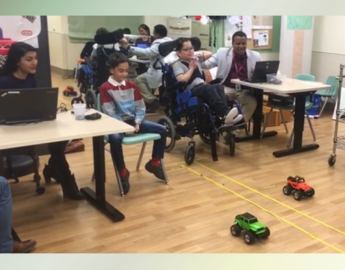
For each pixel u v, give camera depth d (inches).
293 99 182.2
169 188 138.3
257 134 193.8
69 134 102.0
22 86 122.9
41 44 155.3
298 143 173.8
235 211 122.0
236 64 186.5
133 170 154.3
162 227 112.6
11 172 116.6
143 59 239.3
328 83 235.1
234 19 247.4
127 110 136.7
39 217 118.1
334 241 105.3
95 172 122.6
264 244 103.9
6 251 89.0
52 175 134.6
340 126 214.1
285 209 123.1
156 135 136.0
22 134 101.0
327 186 140.0
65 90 283.3
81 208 124.0
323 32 250.8
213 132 161.5
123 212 121.1
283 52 247.6
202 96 161.5
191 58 168.6
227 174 150.8
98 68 223.1
